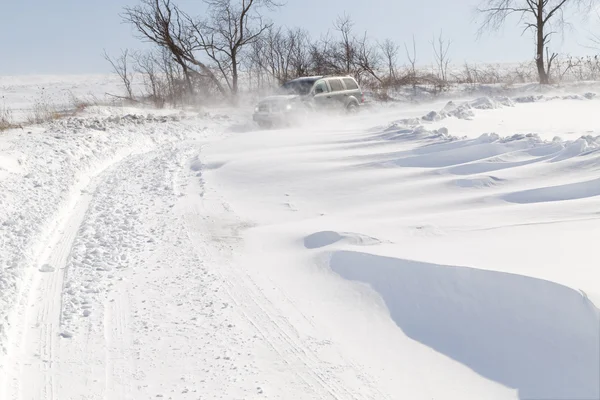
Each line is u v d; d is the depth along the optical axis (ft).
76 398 13.20
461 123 46.37
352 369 13.99
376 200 27.71
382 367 13.98
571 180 25.86
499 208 23.41
